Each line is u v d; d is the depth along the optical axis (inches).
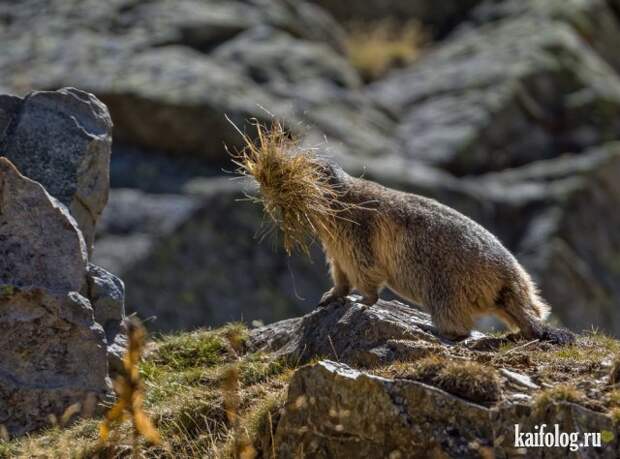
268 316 2329.0
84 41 3166.8
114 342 1193.4
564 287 2507.4
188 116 2837.1
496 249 1187.3
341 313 1190.3
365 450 861.8
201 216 2449.6
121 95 2849.4
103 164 1249.4
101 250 2421.3
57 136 1228.5
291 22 3577.8
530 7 3996.1
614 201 2834.6
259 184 1225.4
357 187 1277.1
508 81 3316.9
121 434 1002.7
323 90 3208.7
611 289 2613.2
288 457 887.7
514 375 916.6
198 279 2351.1
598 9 3949.3
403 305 1317.7
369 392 868.0
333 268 1318.9
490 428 834.8
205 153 2871.6
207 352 1252.5
